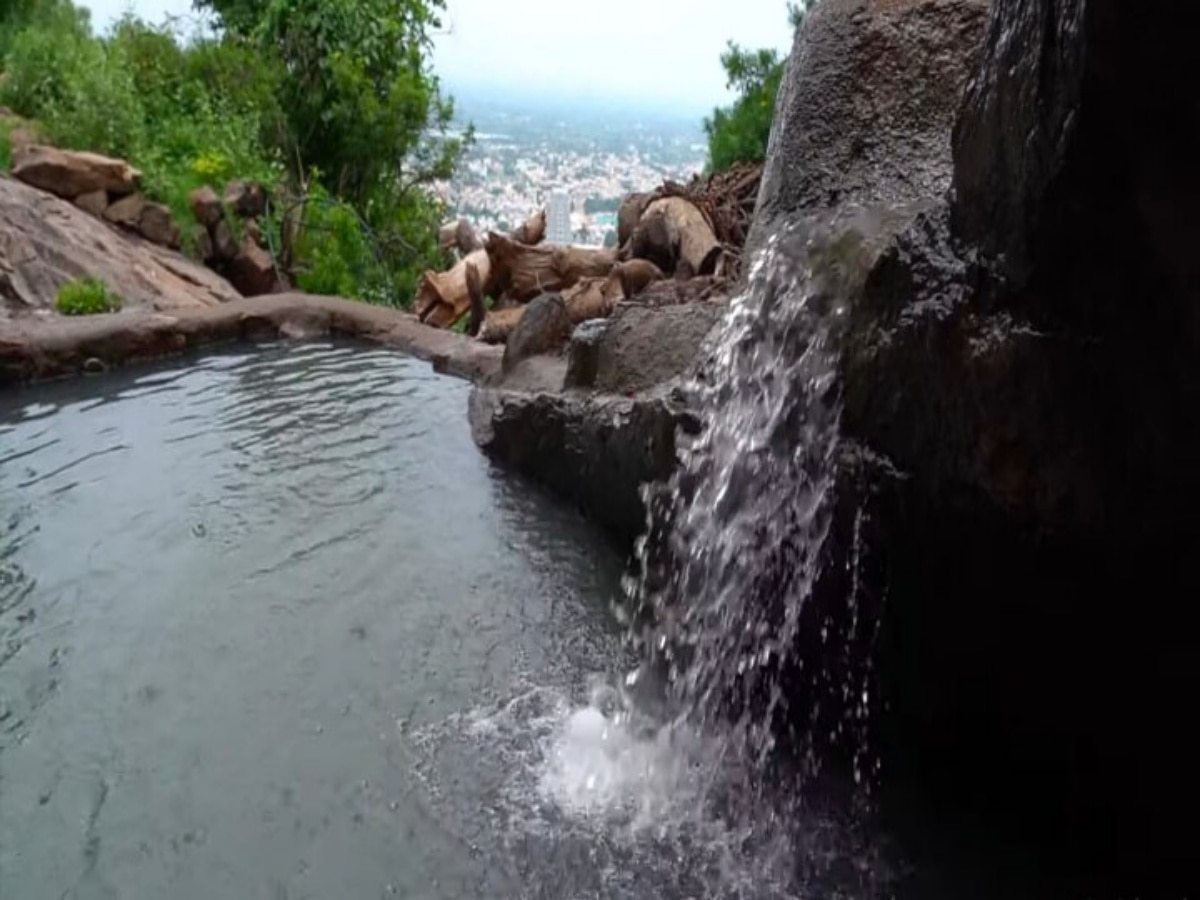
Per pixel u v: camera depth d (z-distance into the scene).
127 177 10.03
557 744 3.66
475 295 9.19
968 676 3.23
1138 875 3.00
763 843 3.21
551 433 5.92
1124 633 2.78
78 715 3.73
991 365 2.62
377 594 4.70
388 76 15.22
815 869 3.10
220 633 4.32
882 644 3.40
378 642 4.30
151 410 7.12
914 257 2.93
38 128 10.47
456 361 8.22
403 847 3.13
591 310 7.96
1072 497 2.59
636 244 8.77
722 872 3.08
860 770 3.58
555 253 9.36
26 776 3.40
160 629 4.32
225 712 3.78
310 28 14.34
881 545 3.21
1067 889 3.01
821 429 3.37
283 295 9.41
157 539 5.14
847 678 3.57
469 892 2.96
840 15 4.64
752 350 3.85
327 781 3.41
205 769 3.46
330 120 14.37
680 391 4.59
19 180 9.62
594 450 5.47
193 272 9.87
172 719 3.73
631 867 3.09
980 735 3.32
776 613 3.73
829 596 3.49
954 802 3.41
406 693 3.94
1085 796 3.12
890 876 3.07
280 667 4.09
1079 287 2.40
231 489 5.82
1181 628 2.67
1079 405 2.49
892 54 4.39
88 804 3.27
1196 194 2.08
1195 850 2.85
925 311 2.82
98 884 2.95
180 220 10.33
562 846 3.16
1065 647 2.92
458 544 5.27
